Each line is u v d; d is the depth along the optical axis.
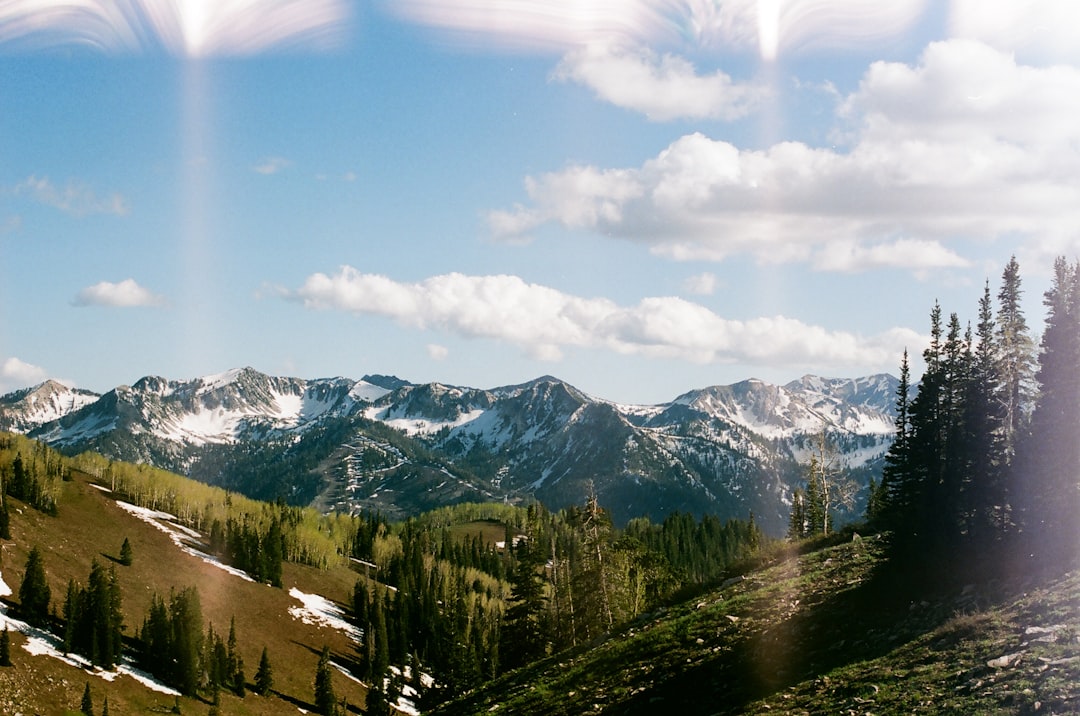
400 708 151.25
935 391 47.94
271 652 158.12
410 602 192.75
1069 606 29.70
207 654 130.50
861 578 44.56
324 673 138.50
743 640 40.44
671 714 34.50
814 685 31.28
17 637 118.94
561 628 86.19
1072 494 41.88
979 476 44.00
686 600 59.81
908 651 31.42
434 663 172.38
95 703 110.19
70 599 126.31
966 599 34.78
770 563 62.38
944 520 43.81
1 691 101.06
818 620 39.31
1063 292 46.31
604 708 38.62
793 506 112.44
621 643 50.94
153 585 170.50
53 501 191.25
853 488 99.62
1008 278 54.03
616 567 82.12
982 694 25.38
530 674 56.00
